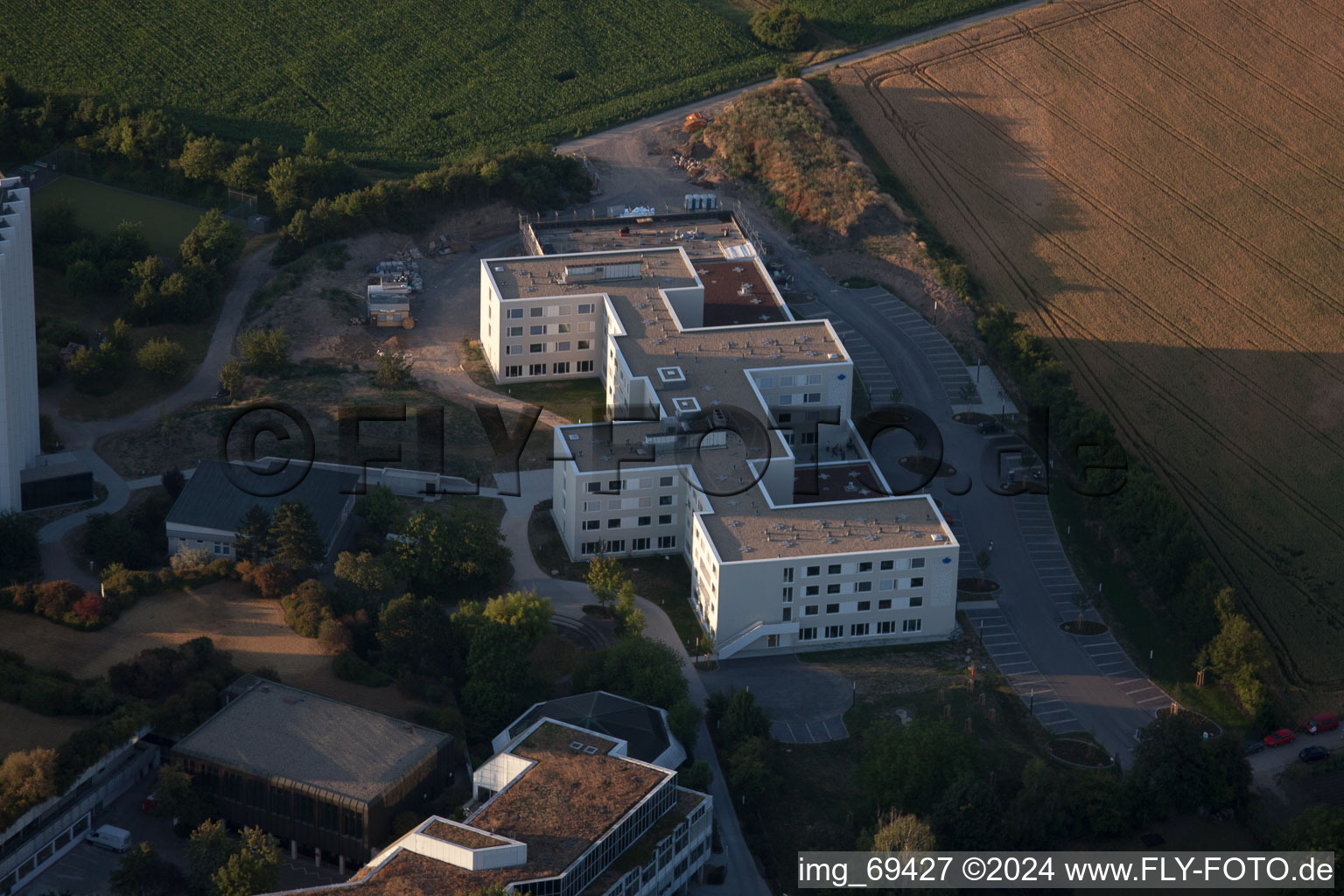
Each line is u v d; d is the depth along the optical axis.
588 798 187.50
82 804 187.75
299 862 189.25
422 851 177.62
